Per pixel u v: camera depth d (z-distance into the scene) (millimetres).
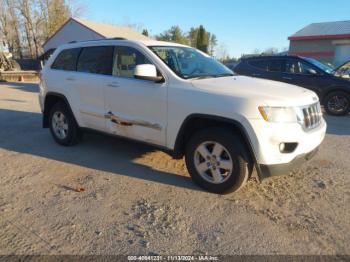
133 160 4984
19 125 7367
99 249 2805
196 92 3801
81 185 4078
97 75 4910
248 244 2902
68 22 31719
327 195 3873
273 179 4309
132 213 3408
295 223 3246
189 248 2840
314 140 3740
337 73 9789
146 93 4219
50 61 5840
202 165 3916
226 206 3576
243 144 3578
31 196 3768
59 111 5609
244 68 10320
